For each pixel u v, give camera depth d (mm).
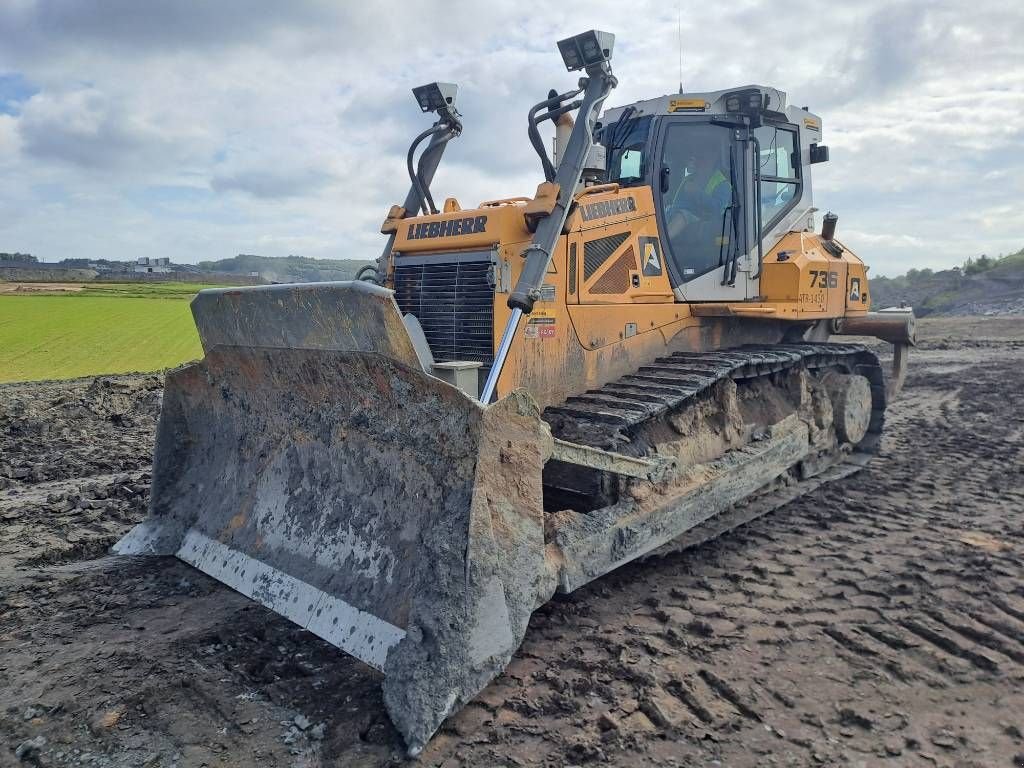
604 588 4781
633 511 4559
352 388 4246
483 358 4984
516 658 3883
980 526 6047
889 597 4660
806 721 3371
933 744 3213
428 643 3309
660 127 6125
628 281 5742
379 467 4105
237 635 4074
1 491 7168
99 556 5414
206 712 3412
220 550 4848
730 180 6461
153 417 10719
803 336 7980
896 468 8055
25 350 19016
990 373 15961
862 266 8555
